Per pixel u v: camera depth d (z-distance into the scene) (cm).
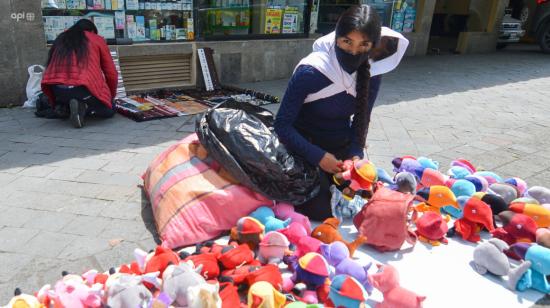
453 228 269
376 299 208
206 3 654
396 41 267
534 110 625
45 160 366
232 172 255
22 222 269
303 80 252
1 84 507
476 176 310
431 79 826
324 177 274
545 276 219
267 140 257
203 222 247
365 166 248
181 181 260
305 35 782
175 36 639
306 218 254
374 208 246
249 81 727
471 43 1238
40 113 486
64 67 454
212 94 627
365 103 257
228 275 203
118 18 588
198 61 654
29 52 515
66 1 545
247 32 718
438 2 1498
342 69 250
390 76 837
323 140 276
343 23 236
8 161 361
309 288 204
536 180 370
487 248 230
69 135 432
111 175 341
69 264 230
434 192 284
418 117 559
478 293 218
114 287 177
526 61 1112
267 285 183
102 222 273
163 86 635
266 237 224
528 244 228
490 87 776
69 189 315
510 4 1413
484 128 524
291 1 748
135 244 251
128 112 506
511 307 209
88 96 463
